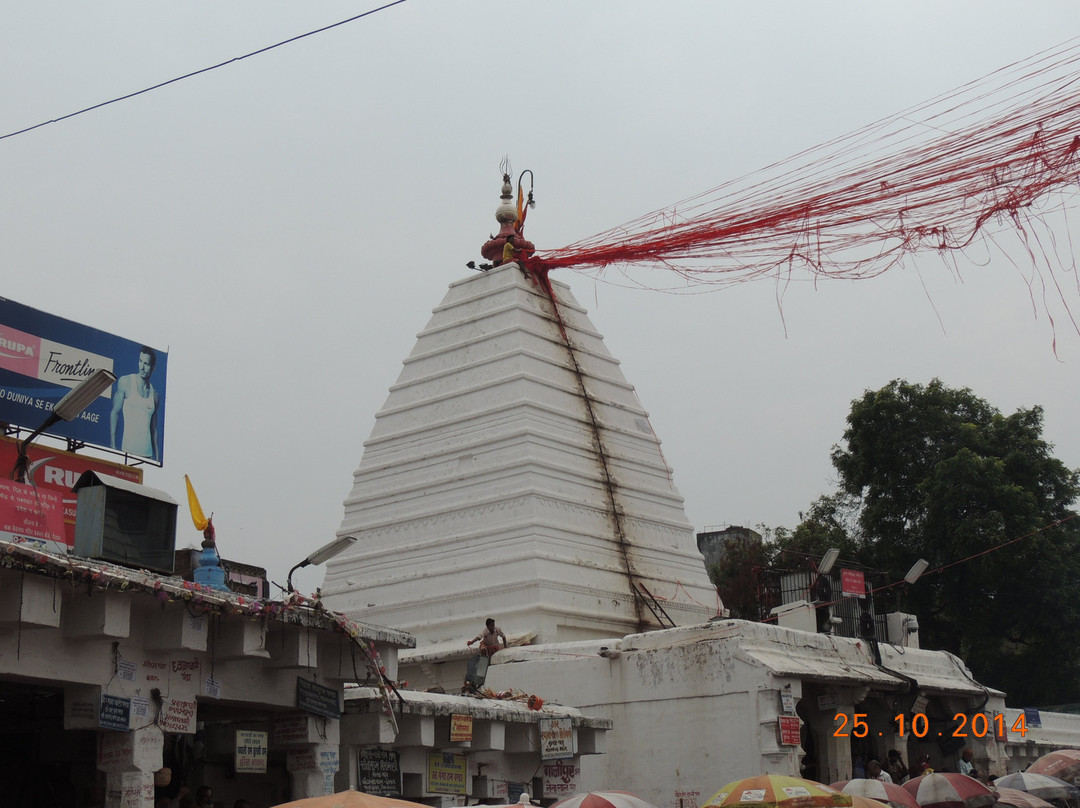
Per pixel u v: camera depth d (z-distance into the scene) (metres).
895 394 55.91
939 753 36.97
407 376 43.66
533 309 42.69
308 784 18.58
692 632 29.53
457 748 21.80
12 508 17.12
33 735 18.98
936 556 52.28
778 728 27.25
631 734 29.56
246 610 16.56
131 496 16.72
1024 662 53.84
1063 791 25.48
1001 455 53.38
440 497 39.72
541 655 32.34
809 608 35.19
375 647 19.62
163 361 30.06
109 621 14.99
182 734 18.77
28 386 26.52
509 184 45.91
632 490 41.28
